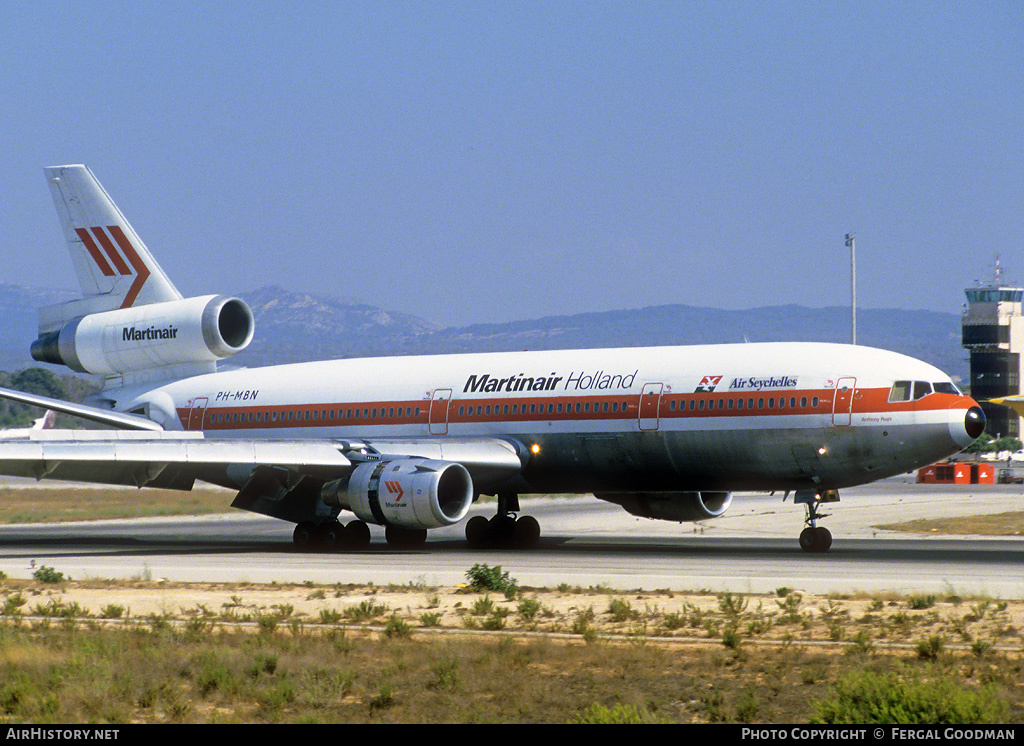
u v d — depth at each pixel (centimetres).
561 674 6762
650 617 8444
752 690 6319
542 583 10431
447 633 8069
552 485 14838
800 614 8450
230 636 7912
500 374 15025
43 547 15750
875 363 12975
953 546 14062
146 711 6125
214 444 13238
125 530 19775
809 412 12950
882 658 7000
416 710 6041
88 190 18188
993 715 5297
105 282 18300
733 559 12231
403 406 15525
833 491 13550
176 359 17500
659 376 13888
